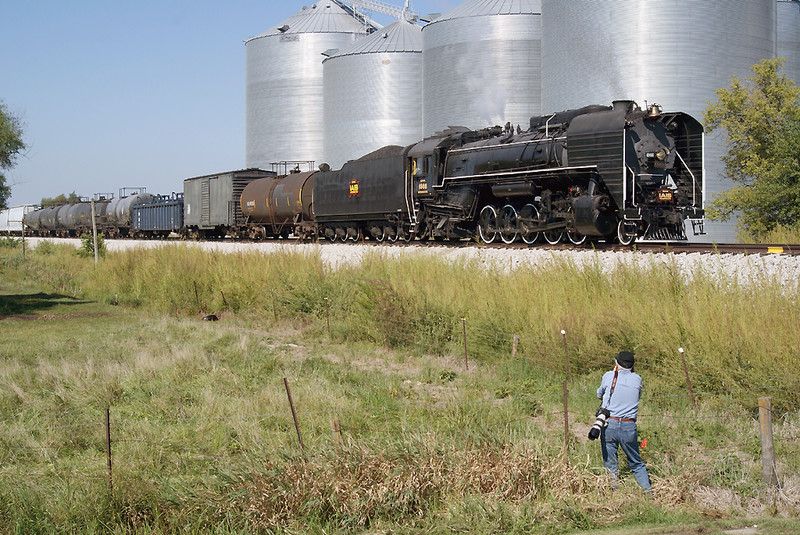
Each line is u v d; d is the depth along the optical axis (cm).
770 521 740
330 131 6025
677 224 2081
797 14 4403
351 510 795
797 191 2569
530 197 2303
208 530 773
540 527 761
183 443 1017
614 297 1500
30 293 3200
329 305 2109
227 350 1647
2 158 3778
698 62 3603
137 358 1511
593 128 2025
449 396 1260
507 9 4669
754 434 998
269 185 3966
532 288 1659
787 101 2905
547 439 980
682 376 1194
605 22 3725
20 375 1413
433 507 815
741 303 1273
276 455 884
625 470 906
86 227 6291
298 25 6788
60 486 838
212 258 2833
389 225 3038
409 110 5703
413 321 1752
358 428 1062
